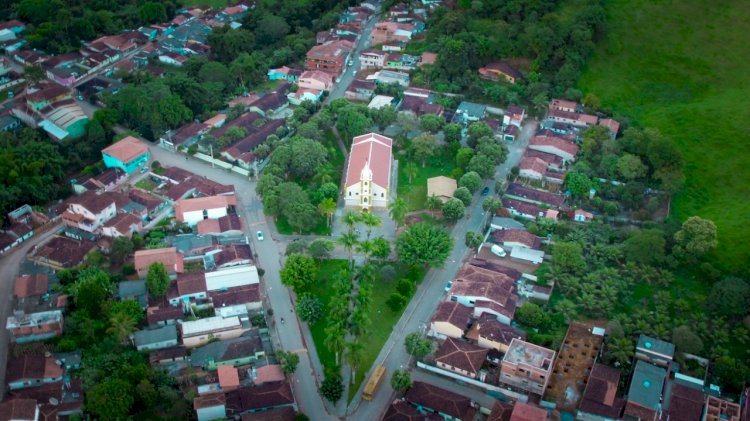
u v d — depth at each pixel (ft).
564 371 559.38
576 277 639.35
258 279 624.18
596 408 520.01
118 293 608.19
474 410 527.40
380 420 520.83
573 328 596.29
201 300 612.70
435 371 559.38
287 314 611.06
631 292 634.43
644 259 653.30
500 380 545.85
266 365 548.31
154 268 602.03
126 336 559.38
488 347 573.33
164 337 563.07
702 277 652.07
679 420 513.45
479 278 622.54
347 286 591.78
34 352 545.85
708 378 558.56
